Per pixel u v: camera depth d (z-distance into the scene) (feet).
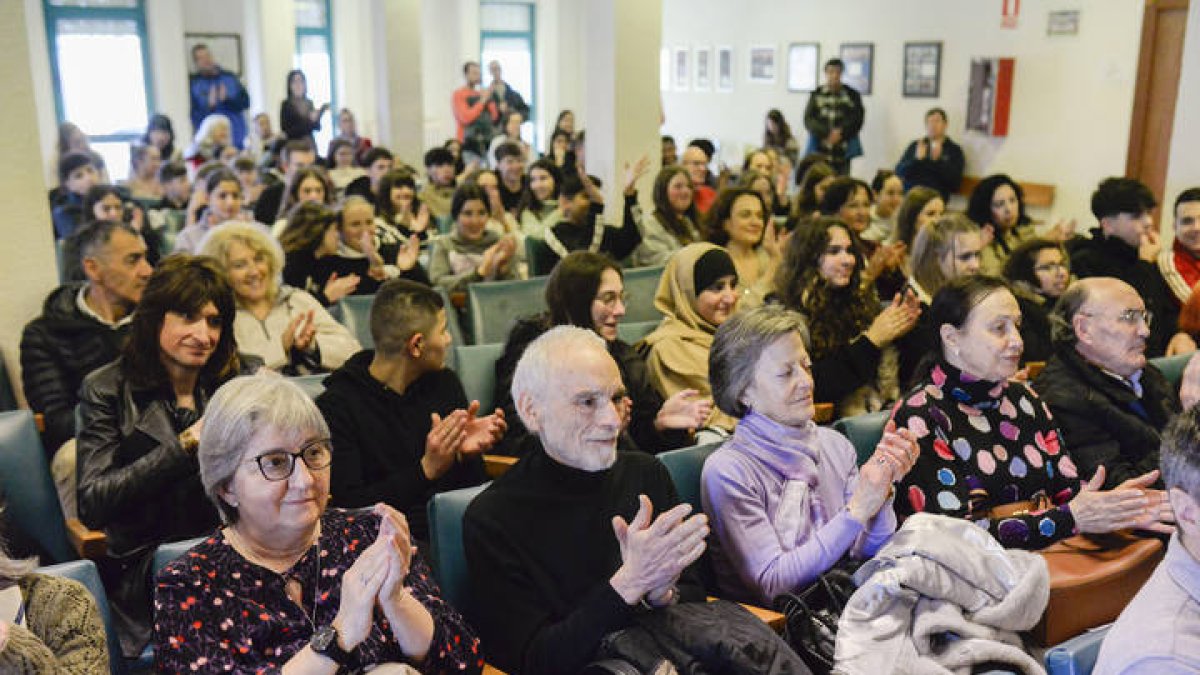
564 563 7.13
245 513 6.20
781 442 8.05
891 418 9.21
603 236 19.47
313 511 6.27
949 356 9.07
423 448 9.50
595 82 22.52
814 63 37.96
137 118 41.65
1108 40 27.50
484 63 49.34
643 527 6.48
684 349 11.60
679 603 7.06
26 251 12.15
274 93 42.65
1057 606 7.48
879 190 23.34
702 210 24.54
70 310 11.33
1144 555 7.88
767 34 40.16
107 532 8.43
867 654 6.72
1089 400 9.91
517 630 6.91
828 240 12.20
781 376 7.98
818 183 21.91
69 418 10.96
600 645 6.54
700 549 6.48
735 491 7.88
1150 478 8.38
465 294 15.80
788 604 7.23
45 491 8.69
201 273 8.79
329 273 16.10
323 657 5.70
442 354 9.66
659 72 22.68
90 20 40.04
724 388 8.22
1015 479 9.09
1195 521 5.09
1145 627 5.14
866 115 35.99
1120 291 9.85
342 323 13.96
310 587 6.36
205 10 42.47
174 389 8.90
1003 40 30.53
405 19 32.58
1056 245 13.69
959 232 12.86
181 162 26.40
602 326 10.88
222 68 42.63
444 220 23.99
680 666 6.46
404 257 16.97
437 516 7.40
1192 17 16.96
